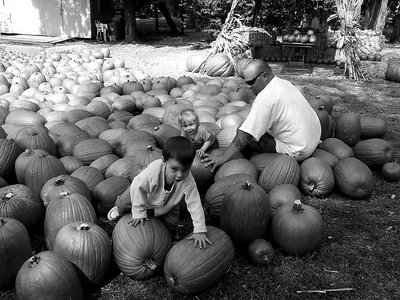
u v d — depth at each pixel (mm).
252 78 5457
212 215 4680
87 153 5770
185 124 5430
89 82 9906
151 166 3721
